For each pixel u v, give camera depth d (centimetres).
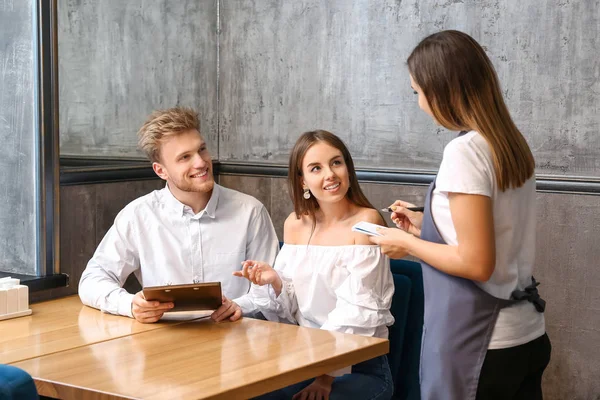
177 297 241
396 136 392
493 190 203
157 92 399
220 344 224
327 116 411
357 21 399
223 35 439
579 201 350
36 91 322
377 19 393
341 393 245
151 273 289
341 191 262
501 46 363
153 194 295
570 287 354
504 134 204
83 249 350
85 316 263
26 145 326
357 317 248
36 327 249
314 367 205
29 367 204
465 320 207
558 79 352
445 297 210
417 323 275
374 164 399
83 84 349
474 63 206
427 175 380
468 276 202
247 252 297
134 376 194
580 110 348
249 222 296
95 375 196
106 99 363
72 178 342
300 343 224
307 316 268
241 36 434
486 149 203
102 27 359
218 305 246
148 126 279
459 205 201
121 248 288
